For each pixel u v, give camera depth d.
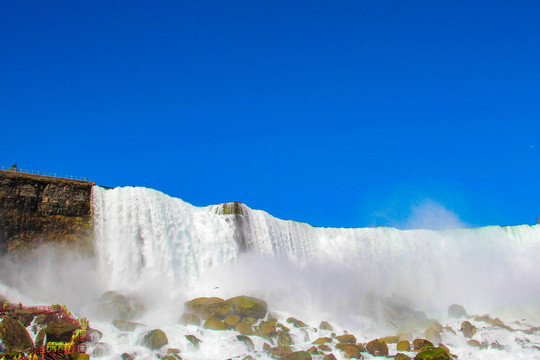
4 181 41.78
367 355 35.09
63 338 30.44
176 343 33.50
